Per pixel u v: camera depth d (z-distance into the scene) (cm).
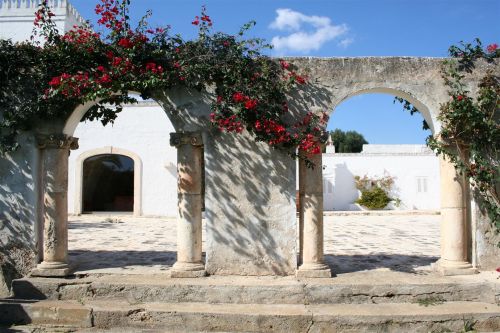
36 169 719
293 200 701
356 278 673
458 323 588
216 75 691
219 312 597
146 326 604
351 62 718
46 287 655
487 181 688
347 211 2519
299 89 708
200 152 720
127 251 940
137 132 2097
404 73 720
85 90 674
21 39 2081
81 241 1134
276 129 665
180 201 700
